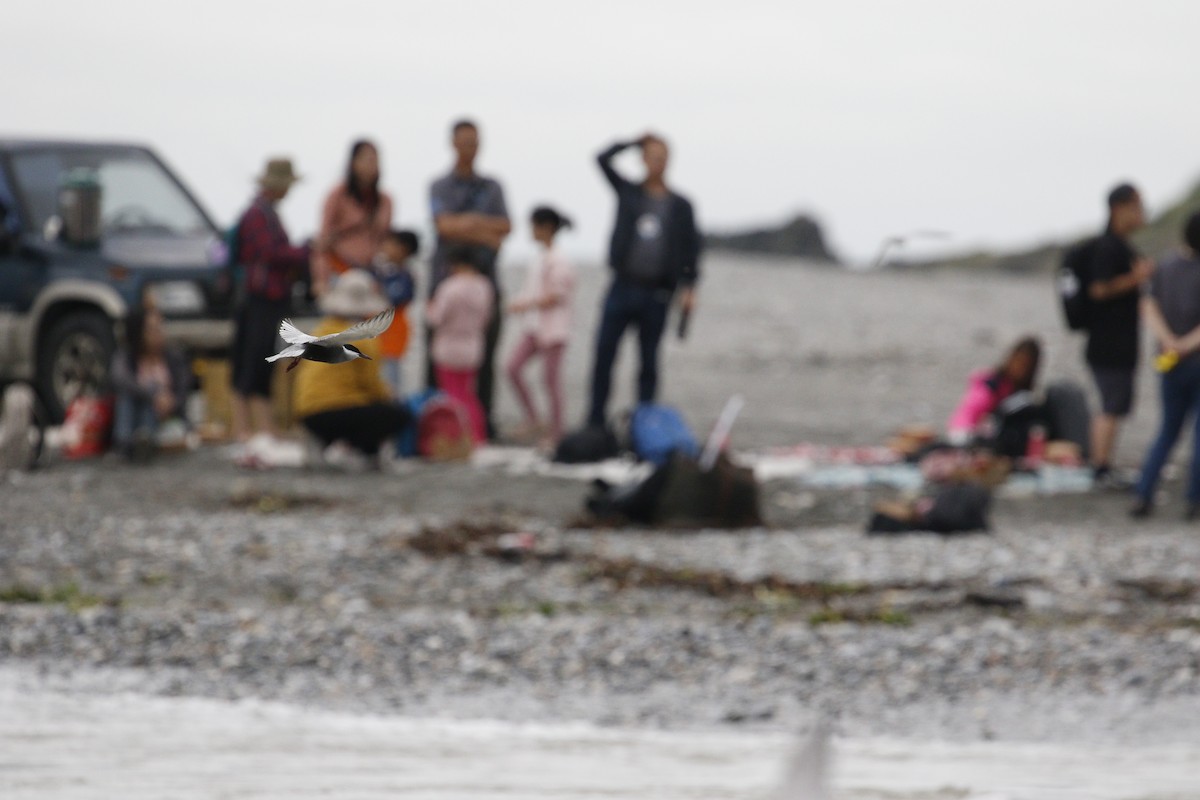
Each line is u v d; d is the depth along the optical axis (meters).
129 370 58.72
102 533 45.91
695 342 122.25
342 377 56.44
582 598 40.12
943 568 43.22
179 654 33.69
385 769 24.14
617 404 85.06
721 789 22.89
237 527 46.91
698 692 32.03
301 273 61.47
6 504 50.00
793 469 59.66
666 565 43.53
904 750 27.28
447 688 31.88
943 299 179.38
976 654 34.78
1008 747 27.67
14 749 25.08
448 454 59.94
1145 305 52.97
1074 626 37.69
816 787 8.48
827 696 31.83
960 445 58.94
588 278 183.25
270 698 30.55
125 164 70.00
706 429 72.19
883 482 57.22
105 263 64.88
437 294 61.75
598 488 50.78
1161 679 33.12
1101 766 25.59
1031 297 192.38
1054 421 60.22
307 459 57.16
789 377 99.75
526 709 30.33
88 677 31.73
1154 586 40.97
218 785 22.66
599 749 26.56
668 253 58.88
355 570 42.41
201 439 64.12
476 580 41.72
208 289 66.19
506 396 87.56
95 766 23.80
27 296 65.00
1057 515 52.84
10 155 67.25
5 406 56.59
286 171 59.06
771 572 42.94
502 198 62.44
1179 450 69.25
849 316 148.12
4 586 39.88
